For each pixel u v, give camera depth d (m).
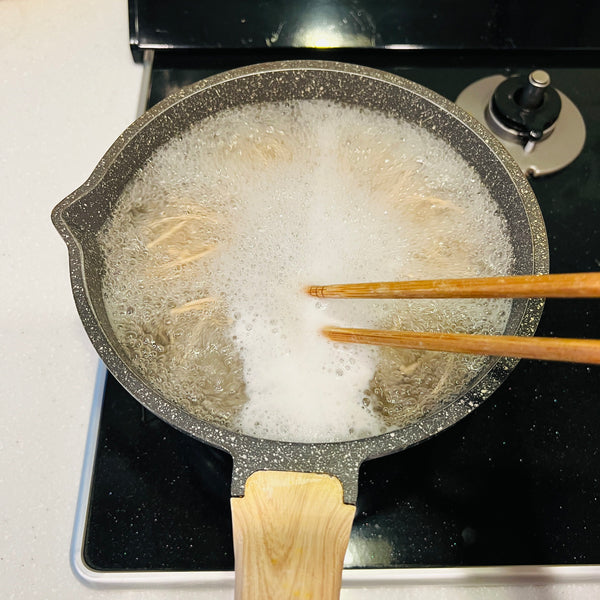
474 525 0.30
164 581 0.29
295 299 0.33
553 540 0.30
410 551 0.29
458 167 0.34
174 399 0.30
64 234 0.28
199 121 0.34
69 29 0.43
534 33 0.40
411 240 0.34
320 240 0.34
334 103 0.35
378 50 0.40
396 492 0.31
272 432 0.29
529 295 0.21
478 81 0.40
